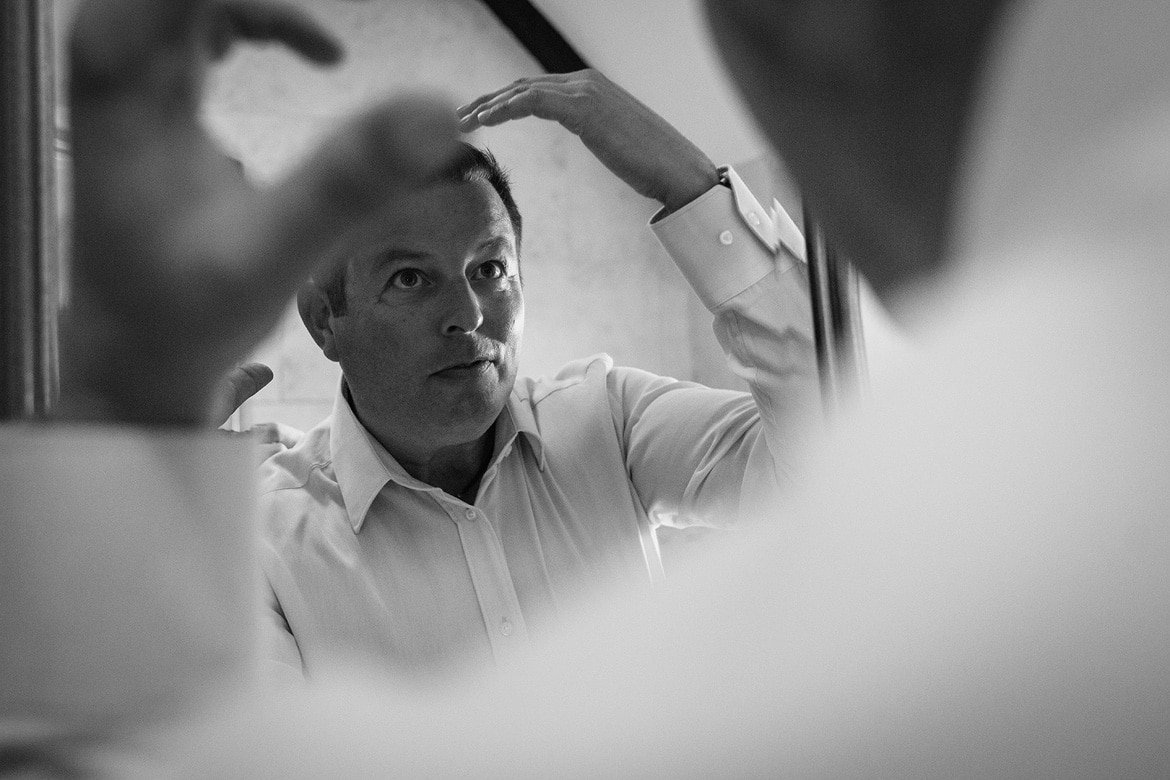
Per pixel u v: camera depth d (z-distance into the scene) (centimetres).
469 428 112
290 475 118
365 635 108
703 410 124
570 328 393
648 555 128
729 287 94
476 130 96
